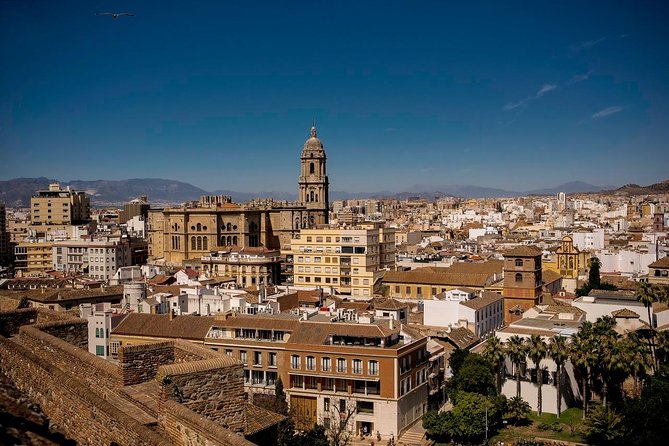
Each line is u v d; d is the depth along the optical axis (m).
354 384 124.62
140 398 34.12
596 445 110.38
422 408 132.75
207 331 136.38
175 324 139.12
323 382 126.88
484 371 128.25
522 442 113.19
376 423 121.94
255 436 38.16
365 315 142.62
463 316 173.38
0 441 20.81
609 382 133.50
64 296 178.88
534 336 126.06
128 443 28.22
